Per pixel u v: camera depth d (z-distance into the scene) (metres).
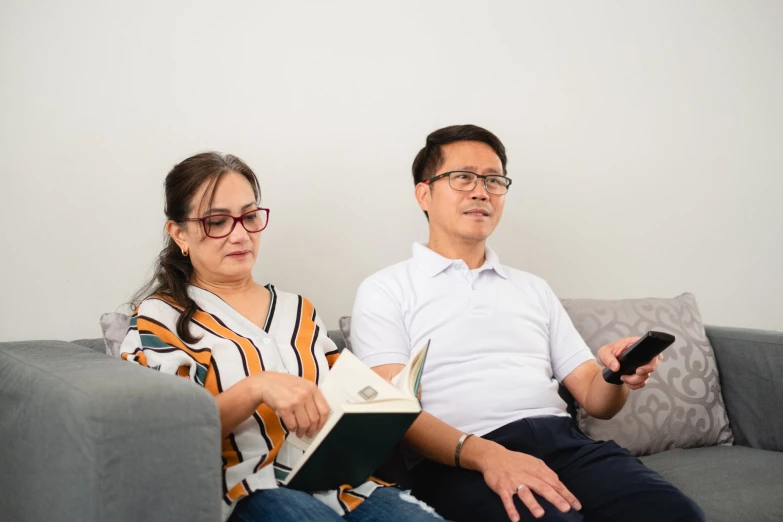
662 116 2.58
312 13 2.02
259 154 1.94
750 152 2.76
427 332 1.60
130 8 1.78
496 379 1.56
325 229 2.03
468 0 2.25
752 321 2.77
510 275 1.74
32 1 1.67
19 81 1.66
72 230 1.71
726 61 2.71
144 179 1.79
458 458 1.38
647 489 1.35
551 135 2.38
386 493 1.23
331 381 1.19
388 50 2.13
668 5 2.60
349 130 2.07
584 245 2.44
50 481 1.00
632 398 1.81
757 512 1.44
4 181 1.64
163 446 0.93
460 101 2.24
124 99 1.77
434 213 1.73
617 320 1.91
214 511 0.96
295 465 1.17
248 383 1.16
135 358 1.26
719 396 1.91
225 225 1.39
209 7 1.88
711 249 2.68
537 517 1.24
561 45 2.40
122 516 0.90
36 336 1.68
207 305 1.38
